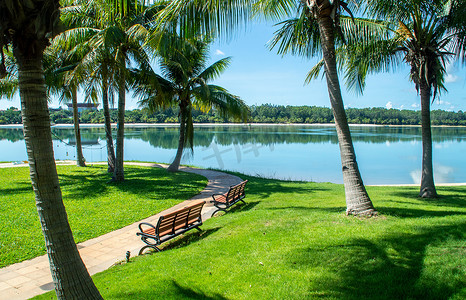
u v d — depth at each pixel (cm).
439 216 571
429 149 917
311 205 765
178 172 1593
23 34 238
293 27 768
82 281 270
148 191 1082
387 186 1361
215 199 794
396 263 370
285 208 732
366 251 409
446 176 1789
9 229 654
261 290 338
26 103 245
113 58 1104
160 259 452
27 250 545
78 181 1258
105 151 3045
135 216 779
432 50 831
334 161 2389
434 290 308
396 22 785
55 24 252
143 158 2573
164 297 332
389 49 867
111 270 440
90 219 746
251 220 615
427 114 911
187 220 573
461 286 310
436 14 842
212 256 441
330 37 588
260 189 1136
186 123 1586
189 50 1302
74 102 1697
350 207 589
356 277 348
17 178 1318
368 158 2645
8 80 1340
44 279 443
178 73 1488
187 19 470
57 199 260
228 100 1491
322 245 441
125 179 1320
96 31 1130
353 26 691
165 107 1608
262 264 402
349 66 930
